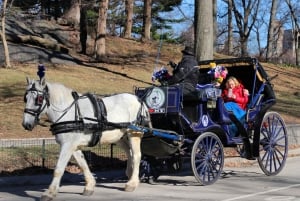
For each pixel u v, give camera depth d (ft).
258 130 39.47
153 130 34.60
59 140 31.12
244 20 169.17
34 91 30.22
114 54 101.09
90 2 106.32
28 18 104.99
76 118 31.19
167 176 41.16
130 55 102.78
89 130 31.68
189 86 35.76
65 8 115.85
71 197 31.86
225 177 40.73
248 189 34.81
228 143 38.34
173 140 35.58
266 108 40.70
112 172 41.96
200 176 35.99
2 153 41.81
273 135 41.78
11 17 98.12
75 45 100.42
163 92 35.65
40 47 88.99
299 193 33.22
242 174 42.42
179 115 34.99
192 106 36.19
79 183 37.76
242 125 38.42
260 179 39.58
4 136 48.80
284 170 44.45
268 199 30.99
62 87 31.55
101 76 80.23
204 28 51.11
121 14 157.17
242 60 40.83
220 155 37.24
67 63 84.12
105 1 91.30
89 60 91.09
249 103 40.40
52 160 42.32
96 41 92.53
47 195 29.68
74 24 112.27
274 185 36.60
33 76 72.43
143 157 37.96
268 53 154.71
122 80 80.23
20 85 67.62
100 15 91.71
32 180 37.93
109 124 32.71
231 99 39.47
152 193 33.32
